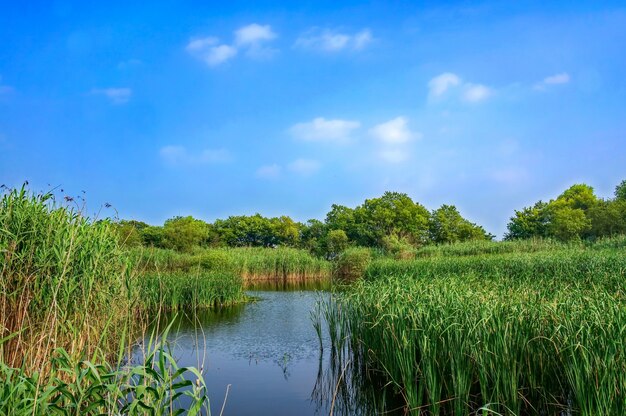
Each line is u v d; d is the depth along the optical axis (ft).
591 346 19.95
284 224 227.81
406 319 27.94
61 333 22.91
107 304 28.07
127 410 15.81
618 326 19.97
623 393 18.76
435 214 214.28
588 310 22.75
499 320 23.62
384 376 30.19
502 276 44.37
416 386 25.46
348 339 36.19
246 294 82.07
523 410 23.88
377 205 207.41
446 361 24.80
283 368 35.76
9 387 14.93
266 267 120.47
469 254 125.39
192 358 38.17
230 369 35.42
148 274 61.77
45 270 23.95
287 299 76.43
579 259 59.88
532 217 191.93
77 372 16.52
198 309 64.90
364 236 199.93
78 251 25.72
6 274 23.29
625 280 40.14
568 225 152.25
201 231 170.30
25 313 21.84
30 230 24.62
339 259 129.49
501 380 23.25
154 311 58.13
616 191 190.60
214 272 79.51
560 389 23.25
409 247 155.02
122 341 17.04
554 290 30.40
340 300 37.86
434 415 23.89
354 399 29.14
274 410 27.30
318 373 34.45
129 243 46.75
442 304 26.96
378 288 35.40
